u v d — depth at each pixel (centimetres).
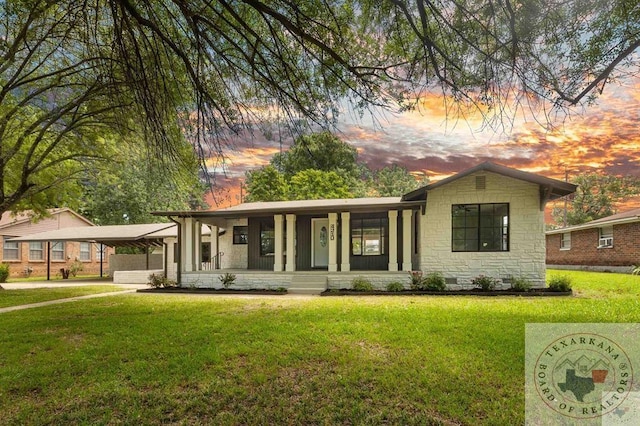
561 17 387
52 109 1121
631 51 439
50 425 348
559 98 407
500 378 404
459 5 378
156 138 474
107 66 493
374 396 375
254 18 439
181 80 478
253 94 457
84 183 1758
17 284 1777
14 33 777
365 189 3017
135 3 412
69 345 571
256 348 520
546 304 845
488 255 1188
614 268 1950
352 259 1457
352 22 413
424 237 1222
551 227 3641
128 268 2281
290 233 1350
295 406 365
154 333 621
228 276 1333
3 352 543
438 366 438
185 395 391
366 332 588
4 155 1191
